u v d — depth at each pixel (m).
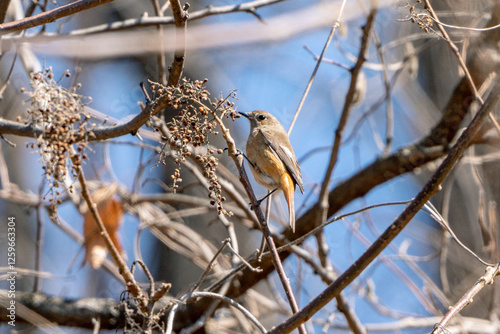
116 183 10.73
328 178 10.60
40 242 10.83
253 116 9.89
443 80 15.64
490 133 11.47
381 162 11.76
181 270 14.60
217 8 9.09
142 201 11.59
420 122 15.74
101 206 10.09
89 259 9.77
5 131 7.10
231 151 6.61
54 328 10.84
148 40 8.36
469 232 15.23
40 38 8.14
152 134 11.34
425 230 15.29
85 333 12.22
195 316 11.48
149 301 6.86
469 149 12.30
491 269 6.35
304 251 10.61
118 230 10.32
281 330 5.70
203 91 6.00
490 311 12.10
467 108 11.28
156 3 9.38
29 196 11.56
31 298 11.32
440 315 11.27
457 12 11.05
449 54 15.42
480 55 10.84
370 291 11.89
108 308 11.40
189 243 12.31
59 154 5.53
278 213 12.45
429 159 11.59
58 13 6.50
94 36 8.26
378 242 5.80
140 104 8.69
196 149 10.16
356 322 10.20
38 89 5.69
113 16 15.88
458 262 15.09
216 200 6.05
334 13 10.12
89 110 10.14
